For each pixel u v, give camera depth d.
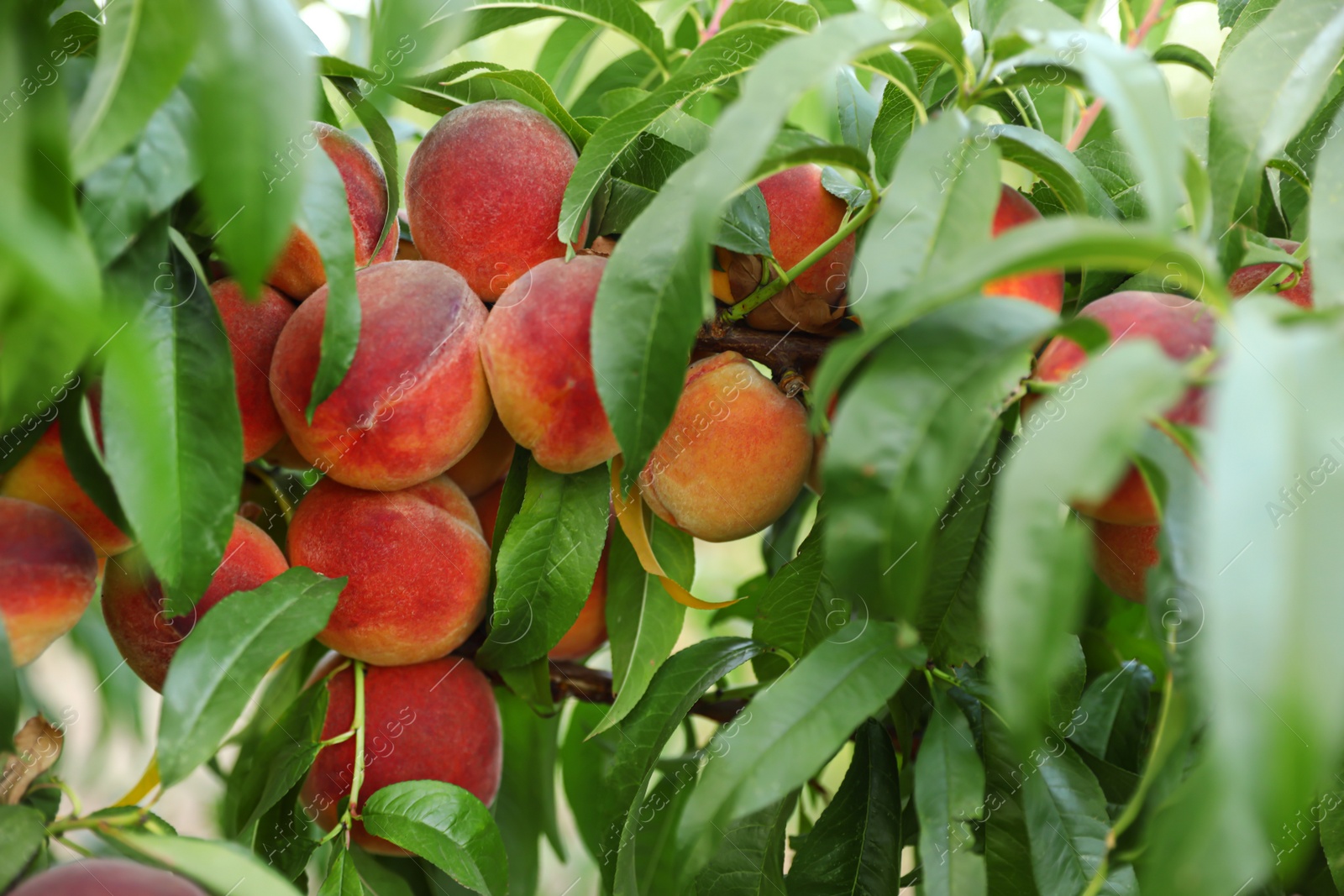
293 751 0.96
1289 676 0.35
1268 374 0.41
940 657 0.88
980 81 0.78
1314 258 0.70
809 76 0.57
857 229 0.96
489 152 0.94
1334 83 0.93
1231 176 0.76
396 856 1.08
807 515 1.51
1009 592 0.45
